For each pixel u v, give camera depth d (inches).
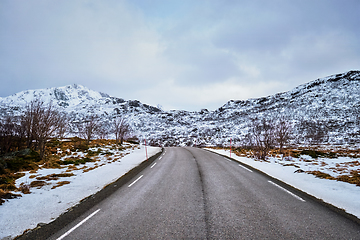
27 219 179.9
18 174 349.7
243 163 488.1
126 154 759.1
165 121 7367.1
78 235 148.2
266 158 598.5
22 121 530.3
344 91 5816.9
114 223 167.0
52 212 196.1
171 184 293.0
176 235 141.7
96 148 788.6
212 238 135.6
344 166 443.2
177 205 203.9
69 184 306.3
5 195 232.4
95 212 193.6
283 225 151.3
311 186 258.7
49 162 459.5
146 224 162.2
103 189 279.1
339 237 132.1
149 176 359.3
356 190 232.5
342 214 167.6
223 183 288.7
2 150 461.7
